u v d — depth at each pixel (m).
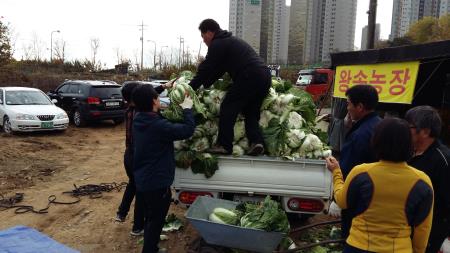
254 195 4.60
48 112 12.98
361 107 3.50
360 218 2.59
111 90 14.95
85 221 5.80
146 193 4.05
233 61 4.58
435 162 2.99
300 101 5.51
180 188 4.68
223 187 4.58
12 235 3.38
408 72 8.23
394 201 2.46
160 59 53.34
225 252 4.11
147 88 4.03
